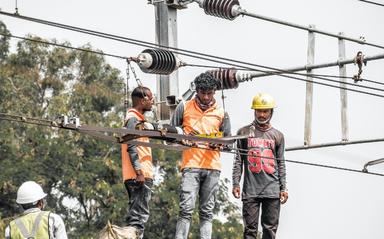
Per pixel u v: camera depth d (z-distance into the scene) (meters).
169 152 58.12
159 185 57.44
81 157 58.97
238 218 58.47
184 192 26.33
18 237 23.05
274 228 27.00
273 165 27.00
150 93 25.69
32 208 23.31
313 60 30.89
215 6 29.14
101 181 57.28
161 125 25.36
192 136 25.58
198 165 26.30
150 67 27.75
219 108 26.52
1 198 57.16
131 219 25.56
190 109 26.36
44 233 23.09
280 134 27.12
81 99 61.56
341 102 31.02
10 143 58.66
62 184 58.22
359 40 30.78
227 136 26.48
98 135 24.53
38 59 63.09
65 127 23.62
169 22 29.27
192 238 53.75
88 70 63.22
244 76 29.84
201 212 26.48
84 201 58.00
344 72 30.84
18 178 57.44
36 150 58.88
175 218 56.59
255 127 27.08
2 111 61.12
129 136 24.70
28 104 61.66
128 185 25.52
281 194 27.08
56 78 62.62
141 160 25.59
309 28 30.62
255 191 26.94
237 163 27.00
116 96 62.19
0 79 61.78
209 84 26.23
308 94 31.08
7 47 63.00
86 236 56.94
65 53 63.12
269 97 27.08
